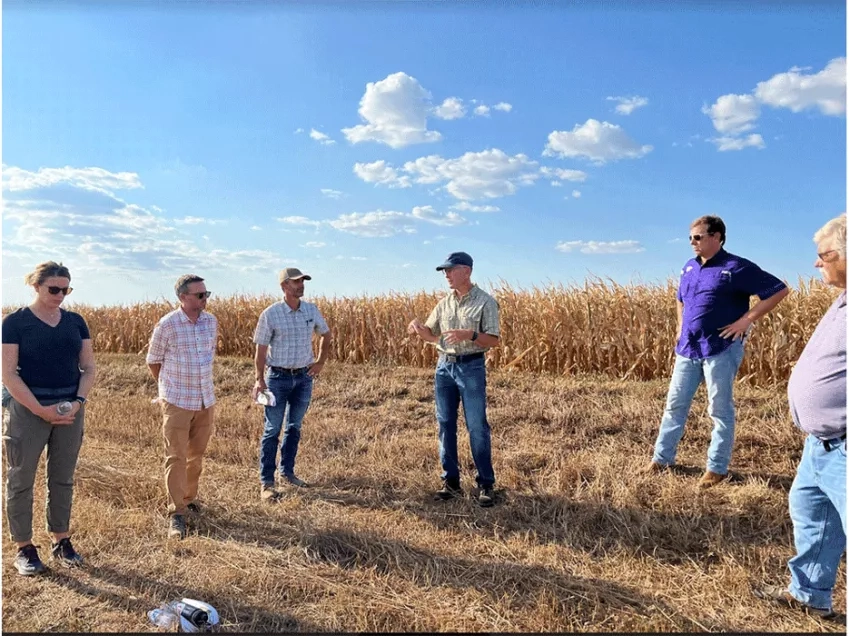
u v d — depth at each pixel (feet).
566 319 31.04
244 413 27.22
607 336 30.25
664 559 12.85
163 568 12.73
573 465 17.43
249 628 10.55
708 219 15.08
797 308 25.72
